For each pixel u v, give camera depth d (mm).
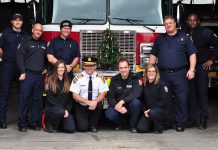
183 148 6996
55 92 7984
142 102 8117
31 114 8289
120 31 8484
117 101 8148
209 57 8758
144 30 8516
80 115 8094
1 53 8445
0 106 8461
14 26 8383
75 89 7984
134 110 7996
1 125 8477
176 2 9430
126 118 8344
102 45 8375
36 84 8180
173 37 8156
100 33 8484
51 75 8031
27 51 8109
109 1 8586
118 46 8406
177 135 7910
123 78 8094
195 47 8234
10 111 10594
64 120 8023
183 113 8203
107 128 8555
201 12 12766
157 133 8031
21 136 7789
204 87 8523
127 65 7992
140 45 8492
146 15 8617
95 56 8477
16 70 8453
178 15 8648
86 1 8625
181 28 8695
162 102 8039
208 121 9391
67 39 8281
